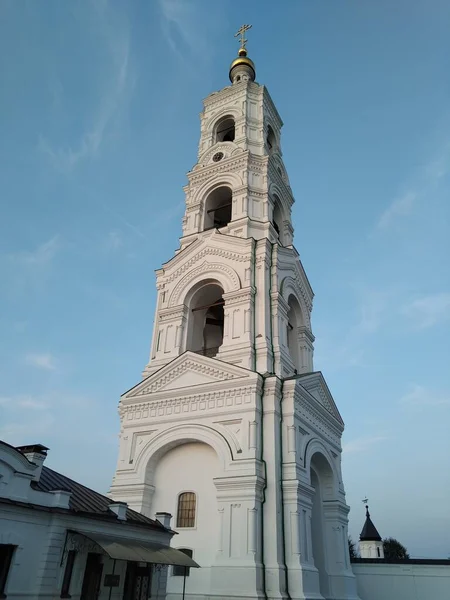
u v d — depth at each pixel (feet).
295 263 134.92
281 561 85.51
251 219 132.67
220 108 167.84
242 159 144.46
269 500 89.66
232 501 89.81
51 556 60.64
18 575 57.26
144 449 104.12
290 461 94.48
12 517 58.23
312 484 114.52
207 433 98.68
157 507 99.60
